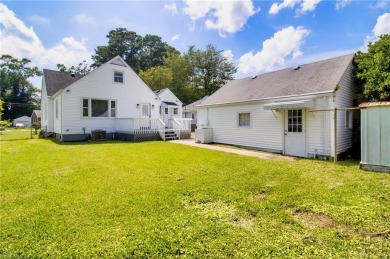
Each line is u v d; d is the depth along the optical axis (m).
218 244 2.60
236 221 3.19
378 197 4.08
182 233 2.82
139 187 4.64
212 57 40.41
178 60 39.12
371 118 6.25
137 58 44.72
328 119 8.02
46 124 17.92
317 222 3.17
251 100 10.61
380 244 2.60
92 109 14.73
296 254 2.41
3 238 2.71
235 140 11.75
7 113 50.97
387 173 5.90
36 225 3.01
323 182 5.04
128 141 14.03
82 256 2.38
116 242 2.62
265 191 4.42
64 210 3.48
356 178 5.40
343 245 2.57
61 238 2.71
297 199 3.98
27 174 5.66
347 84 9.01
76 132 13.99
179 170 6.15
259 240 2.68
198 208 3.61
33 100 56.69
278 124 9.65
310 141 8.52
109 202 3.81
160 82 35.88
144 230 2.89
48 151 9.52
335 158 7.44
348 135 9.18
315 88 8.50
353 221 3.16
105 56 41.72
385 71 7.98
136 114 16.86
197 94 40.53
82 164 6.90
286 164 7.01
